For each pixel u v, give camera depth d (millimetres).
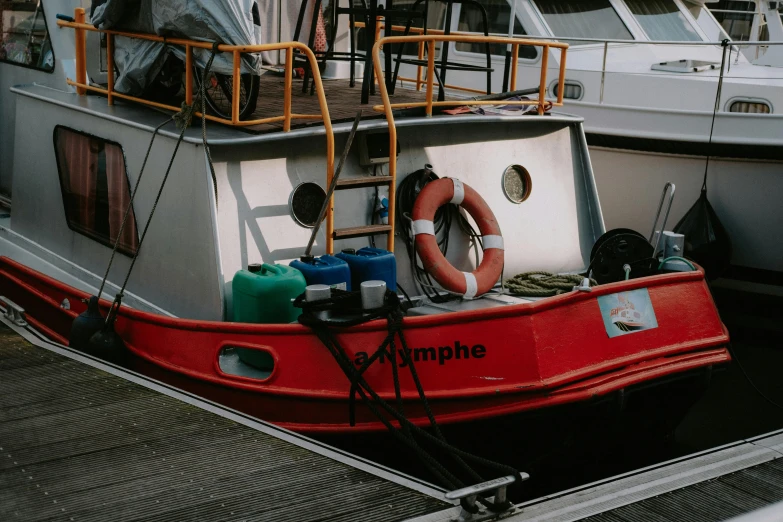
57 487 4004
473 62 10805
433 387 4891
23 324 6055
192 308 5516
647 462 6039
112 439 4484
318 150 5664
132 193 5906
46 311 6492
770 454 4914
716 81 9266
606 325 5121
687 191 9086
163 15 5691
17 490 3969
